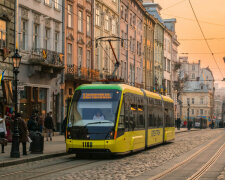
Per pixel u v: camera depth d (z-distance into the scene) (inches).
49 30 1391.5
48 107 1375.5
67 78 1476.4
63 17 1482.5
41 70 1278.3
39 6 1317.7
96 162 693.3
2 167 621.0
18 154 707.4
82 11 1652.3
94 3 1766.7
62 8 1483.8
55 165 647.1
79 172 554.9
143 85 2561.5
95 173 543.5
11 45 1143.6
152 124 1016.2
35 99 1300.4
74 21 1576.0
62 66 1354.6
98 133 744.3
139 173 543.5
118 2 2102.6
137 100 887.7
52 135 1391.5
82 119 759.1
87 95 779.4
